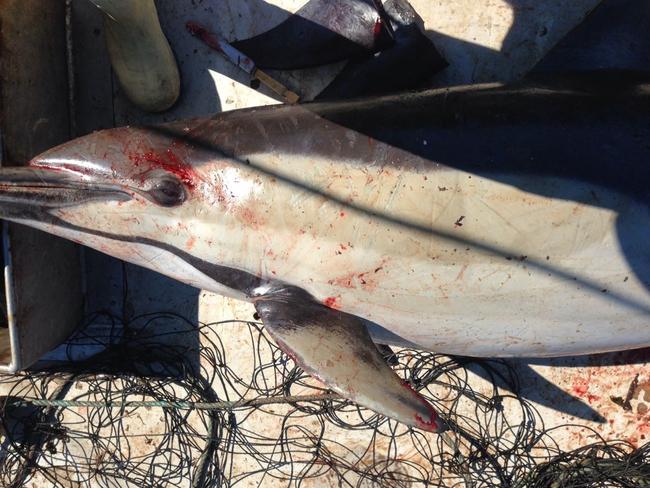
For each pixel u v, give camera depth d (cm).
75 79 124
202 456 126
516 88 98
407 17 117
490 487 122
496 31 120
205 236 99
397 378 99
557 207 92
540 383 124
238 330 127
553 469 121
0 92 102
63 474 129
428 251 94
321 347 99
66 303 122
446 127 94
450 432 124
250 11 123
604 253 93
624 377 122
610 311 97
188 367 128
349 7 117
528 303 96
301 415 127
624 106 95
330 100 100
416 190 93
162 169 97
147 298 128
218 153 97
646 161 93
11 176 97
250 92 124
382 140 94
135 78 116
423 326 101
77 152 99
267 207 96
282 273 99
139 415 129
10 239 106
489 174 92
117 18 106
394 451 126
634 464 120
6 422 129
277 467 127
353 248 95
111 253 105
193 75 125
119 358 127
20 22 107
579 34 107
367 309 100
